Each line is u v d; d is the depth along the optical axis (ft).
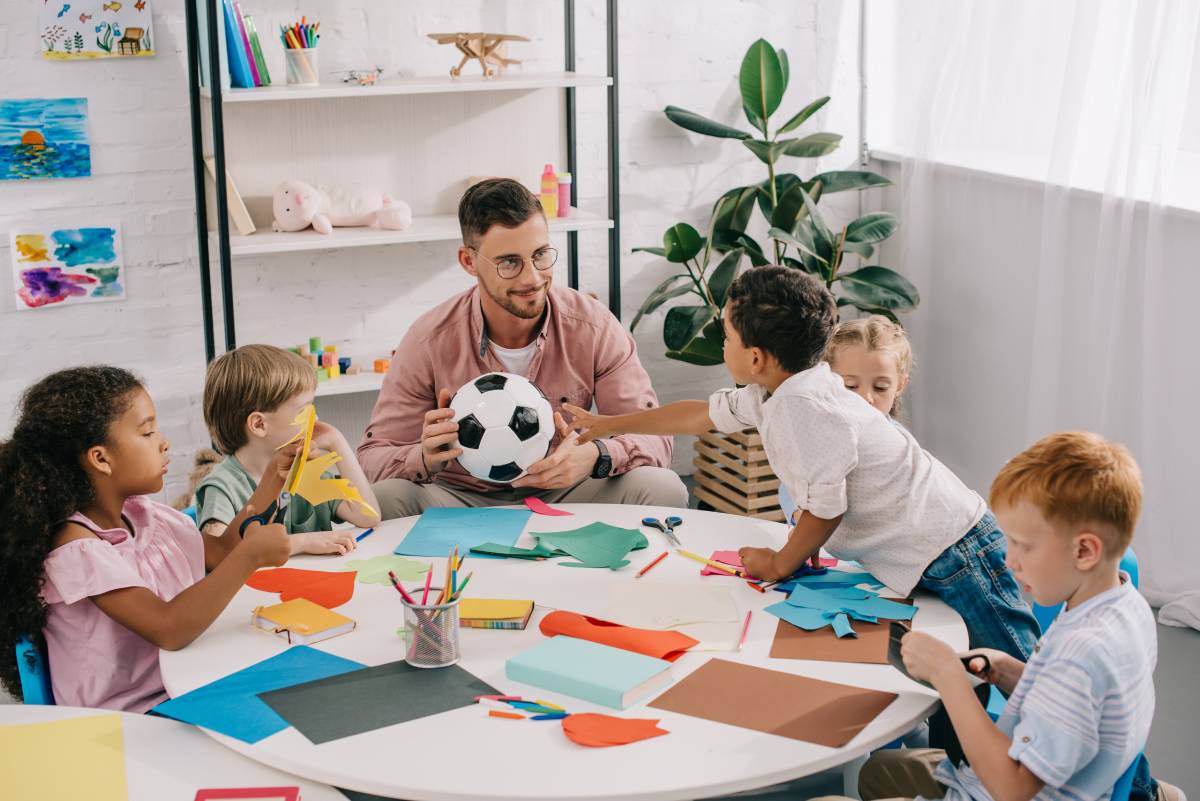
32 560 5.33
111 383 5.51
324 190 10.78
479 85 10.41
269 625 5.41
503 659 5.11
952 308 12.42
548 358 8.53
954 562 5.79
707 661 5.08
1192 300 9.62
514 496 8.25
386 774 4.22
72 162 10.41
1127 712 4.18
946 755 5.48
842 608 5.59
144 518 5.98
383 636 5.36
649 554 6.38
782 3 12.53
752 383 6.20
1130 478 4.27
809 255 12.09
